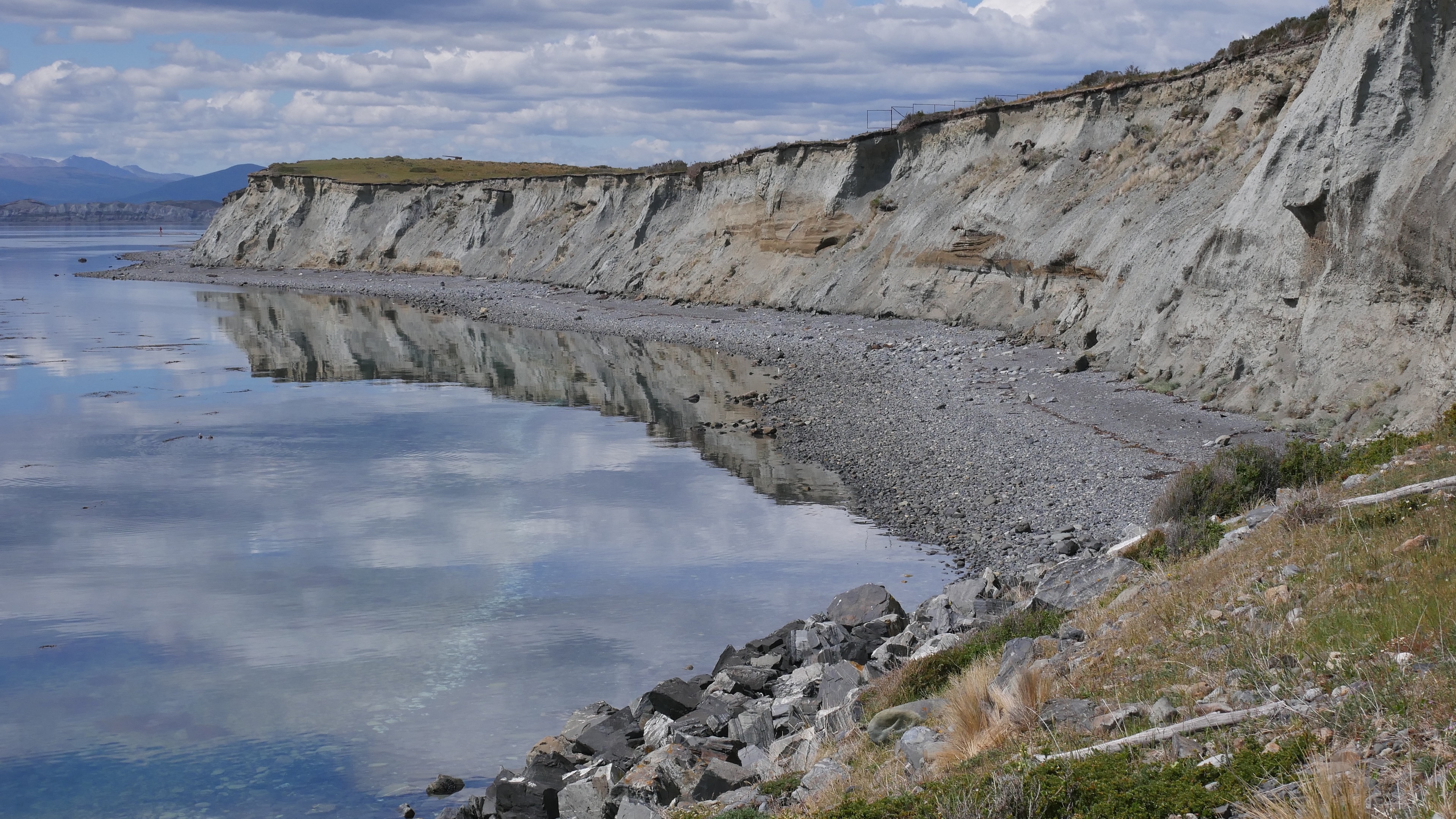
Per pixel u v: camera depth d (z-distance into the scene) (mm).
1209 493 17844
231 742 17734
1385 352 27375
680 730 15531
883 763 10461
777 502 30844
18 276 131375
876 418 39625
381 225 127875
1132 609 12625
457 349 67125
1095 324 43938
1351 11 32312
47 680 20500
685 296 80500
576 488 33625
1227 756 7504
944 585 22797
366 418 46188
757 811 10375
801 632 18734
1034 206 55250
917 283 61969
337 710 18875
